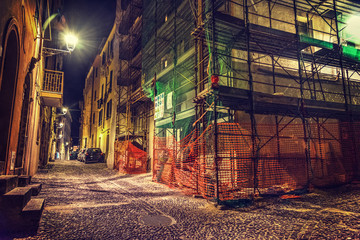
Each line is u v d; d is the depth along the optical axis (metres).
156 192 7.66
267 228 4.09
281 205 5.88
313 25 11.03
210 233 3.83
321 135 9.90
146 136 15.55
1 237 3.38
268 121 9.29
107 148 23.38
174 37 12.34
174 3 13.02
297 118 9.80
